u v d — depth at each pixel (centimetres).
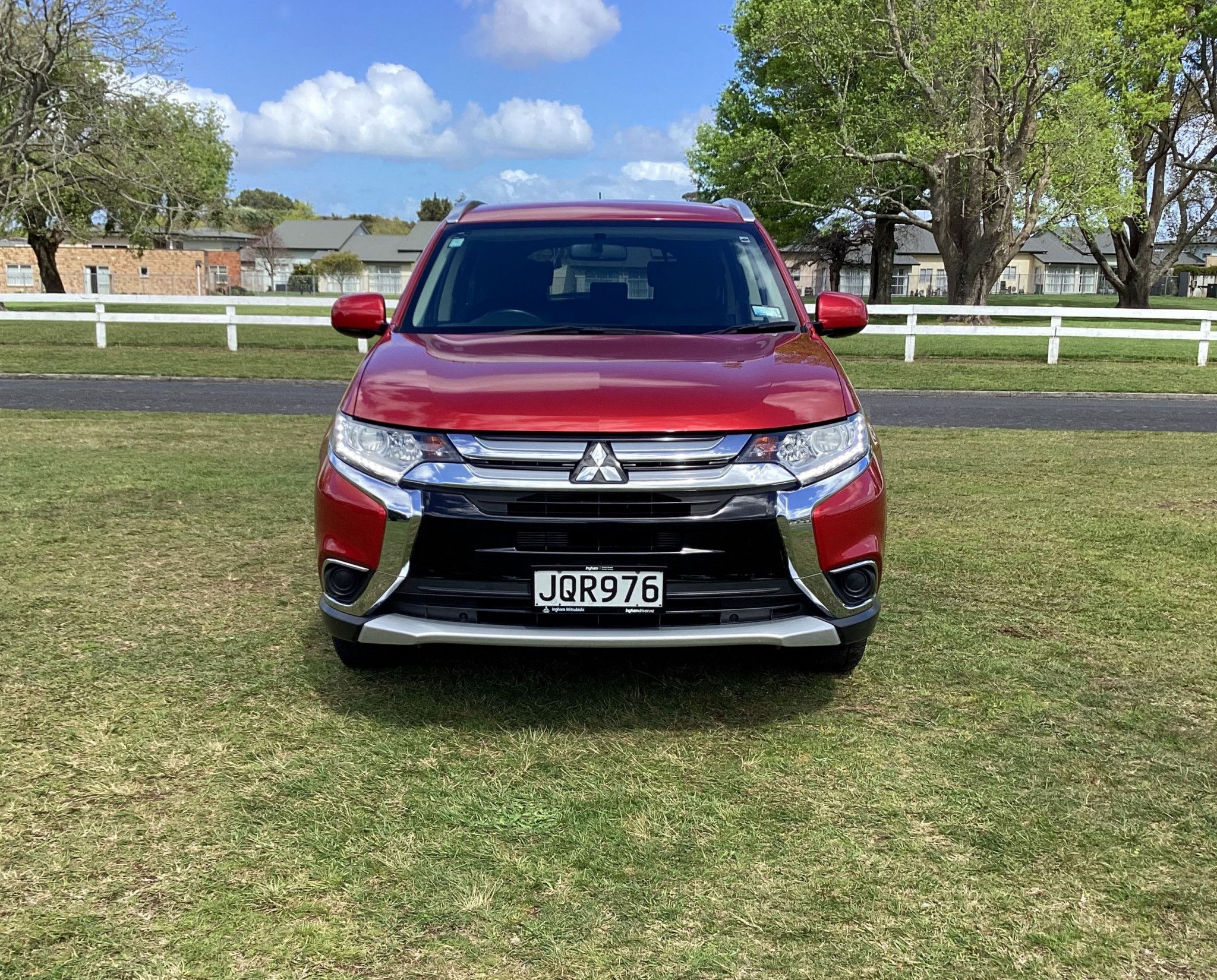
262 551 497
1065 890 221
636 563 281
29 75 2484
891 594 445
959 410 1188
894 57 2480
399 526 286
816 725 307
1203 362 1769
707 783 270
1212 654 372
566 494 278
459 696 326
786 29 2502
